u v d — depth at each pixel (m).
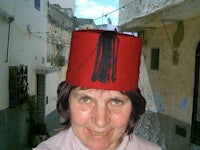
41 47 10.14
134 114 1.12
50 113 10.63
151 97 7.55
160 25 6.84
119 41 0.91
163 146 6.66
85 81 0.92
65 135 1.16
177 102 6.17
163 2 5.58
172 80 6.43
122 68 0.93
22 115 7.82
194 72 5.50
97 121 0.93
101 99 0.93
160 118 6.99
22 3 7.79
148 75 7.75
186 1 4.58
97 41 0.91
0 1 5.98
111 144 1.03
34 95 8.95
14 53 7.15
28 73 8.48
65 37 13.70
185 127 5.77
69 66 1.02
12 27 6.94
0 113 6.21
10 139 6.81
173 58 6.39
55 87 11.62
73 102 0.98
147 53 7.82
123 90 0.94
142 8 6.84
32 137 8.60
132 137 1.24
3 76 6.40
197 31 5.39
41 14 10.05
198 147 5.20
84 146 1.06
